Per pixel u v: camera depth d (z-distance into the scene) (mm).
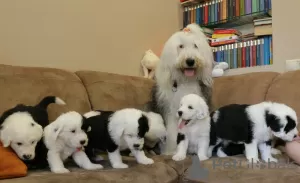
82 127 1705
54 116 2172
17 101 2051
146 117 1765
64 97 2291
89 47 3016
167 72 2352
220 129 1992
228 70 3367
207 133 2023
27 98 2100
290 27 2861
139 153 1821
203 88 2428
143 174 1598
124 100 2586
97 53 3080
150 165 1736
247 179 1513
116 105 2527
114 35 3240
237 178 1545
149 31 3613
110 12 3213
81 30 2955
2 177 1449
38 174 1565
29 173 1603
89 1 3029
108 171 1609
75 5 2916
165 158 1952
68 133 1663
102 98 2506
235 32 3412
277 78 2463
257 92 2492
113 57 3221
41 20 2670
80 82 2494
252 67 3168
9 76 2104
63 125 1660
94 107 2459
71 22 2879
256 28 3156
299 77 2312
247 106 1954
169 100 2328
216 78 2922
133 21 3439
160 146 2295
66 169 1644
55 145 1664
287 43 2887
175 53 2320
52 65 2734
